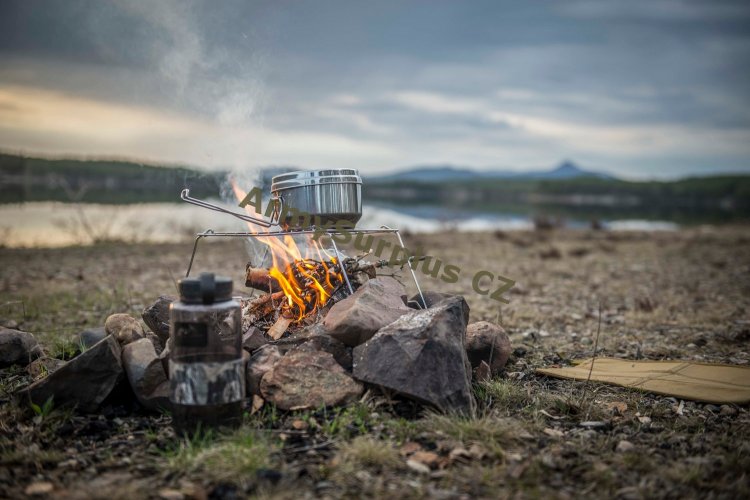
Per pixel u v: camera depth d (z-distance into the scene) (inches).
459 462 31.3
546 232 202.8
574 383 44.9
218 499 27.9
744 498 28.5
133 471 30.5
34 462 31.3
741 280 103.9
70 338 55.0
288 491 28.0
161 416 37.2
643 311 75.3
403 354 36.9
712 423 37.4
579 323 68.5
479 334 45.7
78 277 95.0
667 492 28.9
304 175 41.6
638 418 38.3
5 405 37.8
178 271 104.4
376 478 29.5
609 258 136.0
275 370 37.9
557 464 31.4
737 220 303.9
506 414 38.1
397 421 35.2
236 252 135.0
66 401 37.3
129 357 38.3
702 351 56.1
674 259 134.7
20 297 77.3
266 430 34.1
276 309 46.3
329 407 36.8
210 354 33.5
